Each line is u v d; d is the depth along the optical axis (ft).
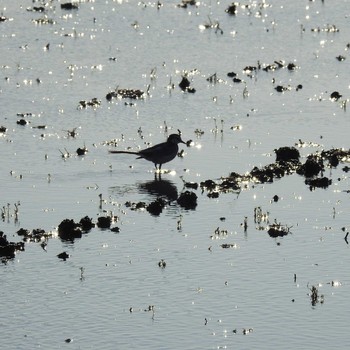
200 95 141.79
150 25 183.62
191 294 79.46
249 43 172.14
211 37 175.83
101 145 119.24
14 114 131.85
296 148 116.78
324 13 193.98
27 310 77.05
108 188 104.68
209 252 87.61
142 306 77.46
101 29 180.75
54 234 92.07
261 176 107.45
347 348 70.90
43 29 180.24
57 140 120.98
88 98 139.74
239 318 75.41
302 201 100.22
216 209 98.37
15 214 95.66
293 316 75.61
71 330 73.87
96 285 81.15
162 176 108.78
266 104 136.77
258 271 83.61
